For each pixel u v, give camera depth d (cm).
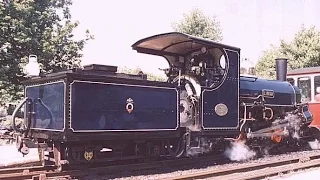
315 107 1452
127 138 854
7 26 1778
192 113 1023
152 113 907
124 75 877
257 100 1206
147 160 961
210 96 1022
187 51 1103
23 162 998
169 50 1105
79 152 819
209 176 848
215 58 1093
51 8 1998
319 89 1443
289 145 1379
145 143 938
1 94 1755
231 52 1070
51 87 812
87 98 787
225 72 1056
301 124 1373
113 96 831
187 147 976
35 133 875
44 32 1888
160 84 929
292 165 1039
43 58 1875
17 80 1855
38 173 809
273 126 1270
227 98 1063
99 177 837
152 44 1060
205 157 1089
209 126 1012
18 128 903
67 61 1986
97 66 833
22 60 1781
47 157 878
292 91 1377
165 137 935
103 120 811
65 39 1973
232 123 1074
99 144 841
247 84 1202
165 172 916
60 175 809
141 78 908
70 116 759
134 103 870
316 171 973
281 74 1443
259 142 1220
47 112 825
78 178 819
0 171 831
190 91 1035
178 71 1088
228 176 866
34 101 885
